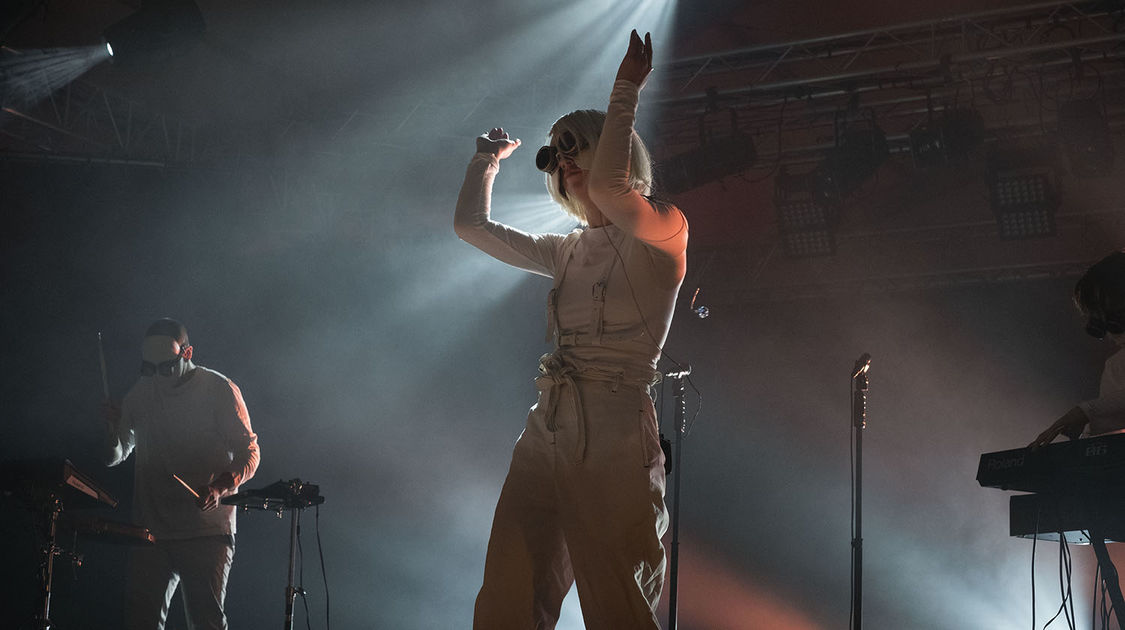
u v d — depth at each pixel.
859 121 9.29
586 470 2.12
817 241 9.82
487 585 2.13
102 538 5.30
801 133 10.17
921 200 10.68
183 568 5.45
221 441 5.71
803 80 8.85
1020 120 9.22
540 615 2.15
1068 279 11.37
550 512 2.18
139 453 5.68
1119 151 9.90
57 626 9.12
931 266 11.77
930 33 8.58
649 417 2.21
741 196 11.34
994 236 11.35
